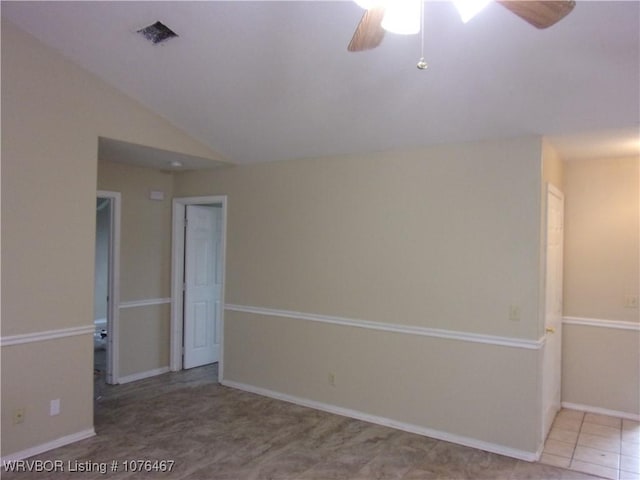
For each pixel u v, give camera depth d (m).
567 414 4.21
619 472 3.16
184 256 5.57
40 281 3.29
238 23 2.81
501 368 3.46
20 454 3.22
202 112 3.92
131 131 3.85
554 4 1.56
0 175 3.07
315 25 2.72
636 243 4.09
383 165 4.03
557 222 4.04
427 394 3.77
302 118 3.76
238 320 4.97
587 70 2.65
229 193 5.05
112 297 4.95
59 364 3.41
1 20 3.05
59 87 3.37
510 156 3.45
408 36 2.65
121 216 4.98
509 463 3.29
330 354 4.30
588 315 4.28
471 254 3.60
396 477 3.08
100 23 3.00
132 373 5.13
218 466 3.20
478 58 2.73
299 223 4.53
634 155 4.08
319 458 3.34
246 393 4.77
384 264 4.01
